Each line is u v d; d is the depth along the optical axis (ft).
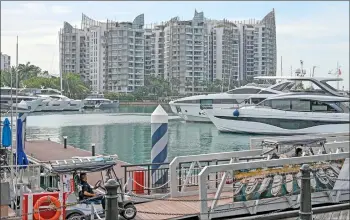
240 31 481.46
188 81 495.00
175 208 41.16
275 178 42.55
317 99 159.12
